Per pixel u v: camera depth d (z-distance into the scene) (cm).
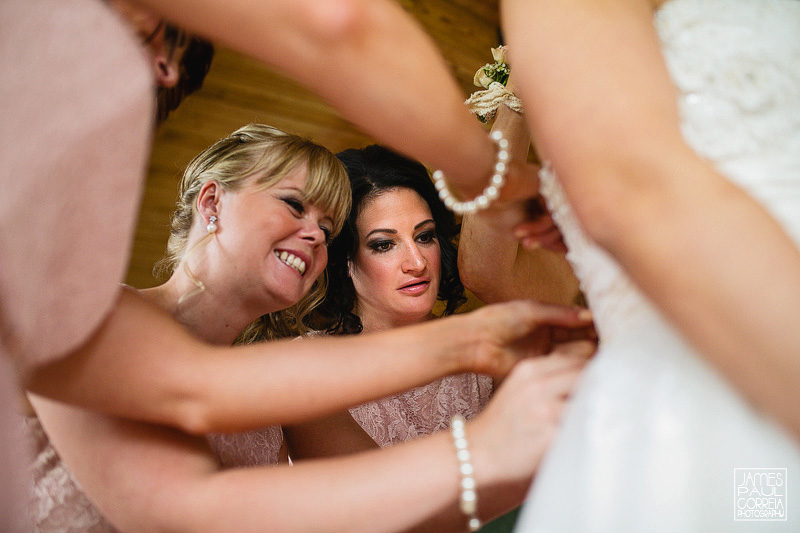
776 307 58
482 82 211
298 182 204
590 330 120
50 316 80
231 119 489
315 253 209
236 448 195
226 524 105
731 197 63
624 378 80
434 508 102
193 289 195
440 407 289
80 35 80
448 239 310
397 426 281
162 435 117
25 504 76
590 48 74
